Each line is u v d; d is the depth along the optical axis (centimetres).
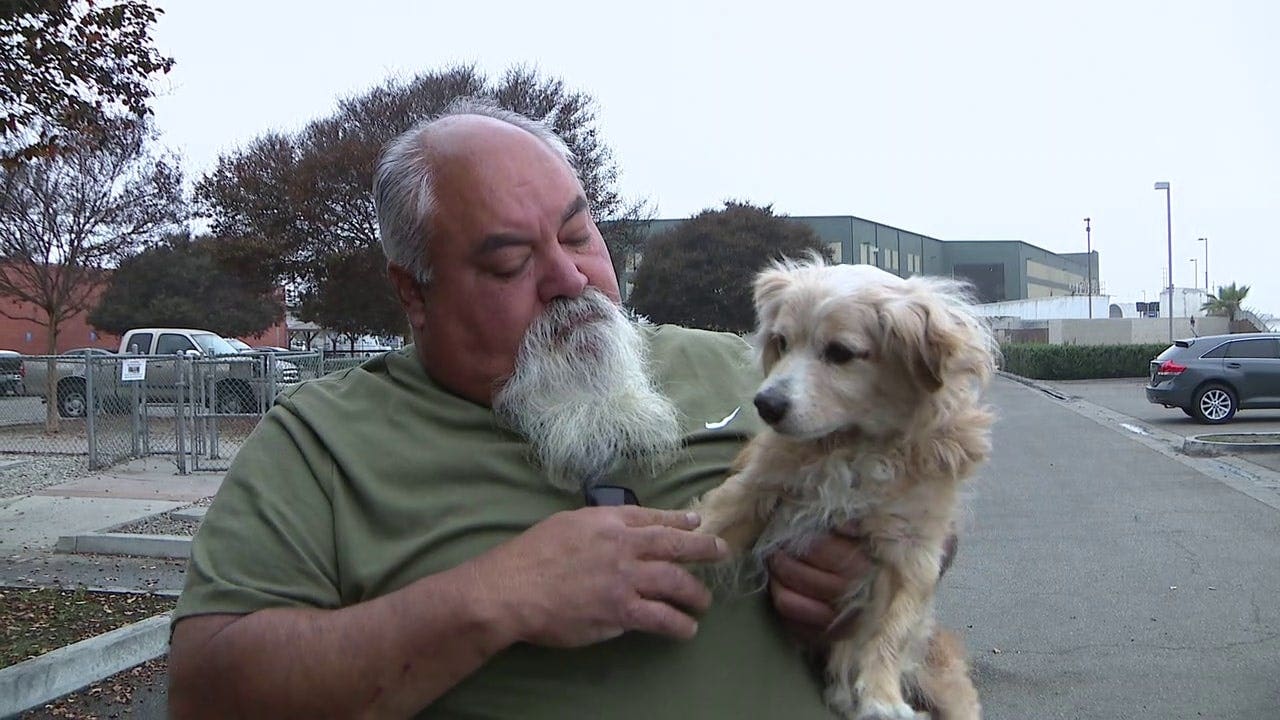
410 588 176
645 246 4172
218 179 2231
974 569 761
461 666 171
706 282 4281
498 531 200
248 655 172
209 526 192
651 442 222
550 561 176
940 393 219
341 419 211
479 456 206
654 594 182
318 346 5431
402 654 169
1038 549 827
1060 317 6675
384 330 2431
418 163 220
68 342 3984
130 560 797
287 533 191
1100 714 471
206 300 3881
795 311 236
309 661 169
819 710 215
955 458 219
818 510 214
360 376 226
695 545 187
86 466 1340
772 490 219
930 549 216
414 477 203
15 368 1933
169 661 184
